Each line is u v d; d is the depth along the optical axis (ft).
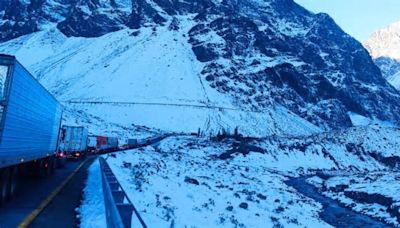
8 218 37.81
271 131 645.10
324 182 209.67
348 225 101.35
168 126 588.50
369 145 396.37
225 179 141.90
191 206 65.77
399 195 136.56
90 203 49.90
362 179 200.34
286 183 198.08
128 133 417.69
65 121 337.93
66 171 98.12
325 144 372.38
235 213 72.33
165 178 95.91
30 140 54.80
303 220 89.76
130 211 29.53
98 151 215.10
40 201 48.93
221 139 383.24
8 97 39.34
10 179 48.14
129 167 108.99
